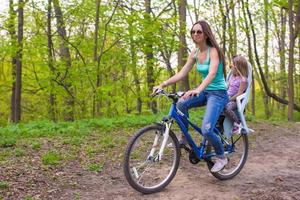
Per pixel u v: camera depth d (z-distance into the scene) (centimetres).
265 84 1880
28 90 1778
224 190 507
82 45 1548
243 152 577
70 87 1553
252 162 655
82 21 1509
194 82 1942
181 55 1538
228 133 537
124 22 1436
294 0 1631
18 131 868
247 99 571
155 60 1556
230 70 655
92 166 581
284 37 2238
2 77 1866
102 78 1565
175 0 1521
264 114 2620
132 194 483
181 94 478
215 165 516
